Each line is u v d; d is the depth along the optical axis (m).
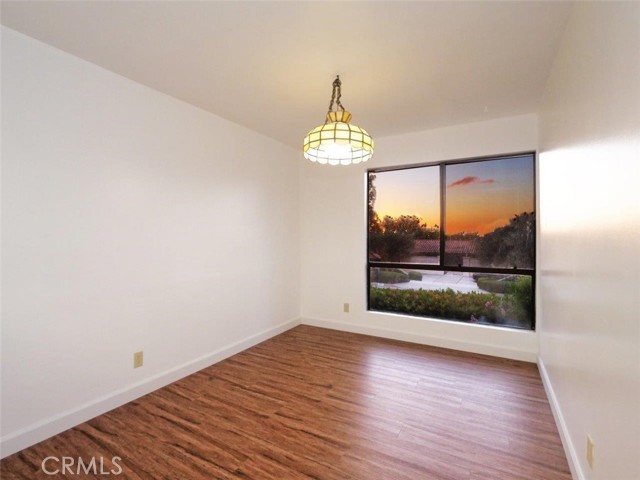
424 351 3.36
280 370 2.90
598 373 1.30
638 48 0.94
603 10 1.24
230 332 3.26
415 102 2.77
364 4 1.59
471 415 2.16
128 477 1.63
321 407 2.28
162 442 1.90
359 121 3.24
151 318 2.53
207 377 2.77
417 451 1.81
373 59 2.09
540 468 1.67
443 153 3.46
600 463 1.27
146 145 2.49
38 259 1.90
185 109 2.79
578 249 1.61
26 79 1.84
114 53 2.03
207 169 3.01
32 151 1.87
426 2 1.57
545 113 2.52
